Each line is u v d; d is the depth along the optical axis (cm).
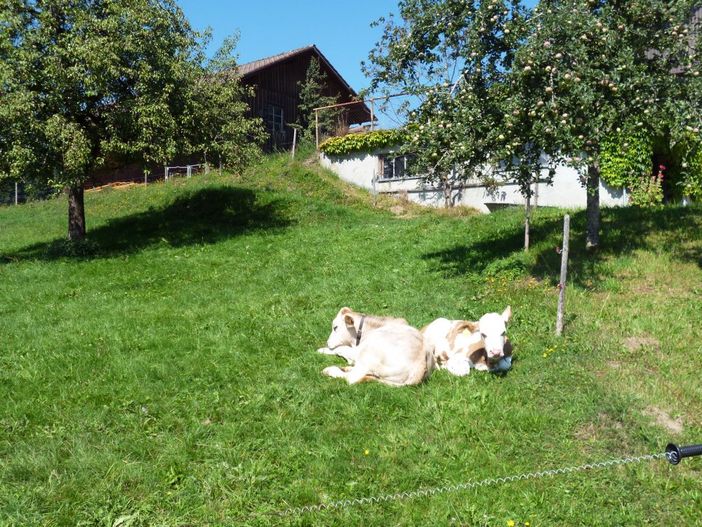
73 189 1905
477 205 2175
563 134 916
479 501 516
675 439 614
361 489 537
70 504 521
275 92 3647
